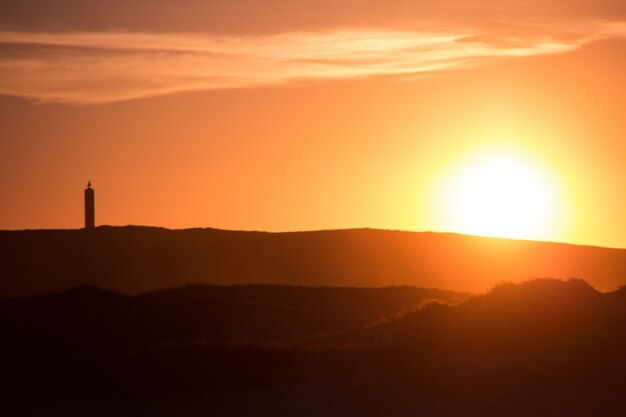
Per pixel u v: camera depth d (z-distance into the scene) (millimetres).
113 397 98375
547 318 110125
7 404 97312
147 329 158625
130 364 106938
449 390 93312
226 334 153625
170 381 101000
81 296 179000
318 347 112750
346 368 102812
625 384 92375
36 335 154750
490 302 116625
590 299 114375
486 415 84312
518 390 92250
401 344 110438
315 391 95250
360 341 118250
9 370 112438
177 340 148125
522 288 117688
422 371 99125
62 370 108500
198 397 96062
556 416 83188
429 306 122125
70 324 161875
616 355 99625
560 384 93000
